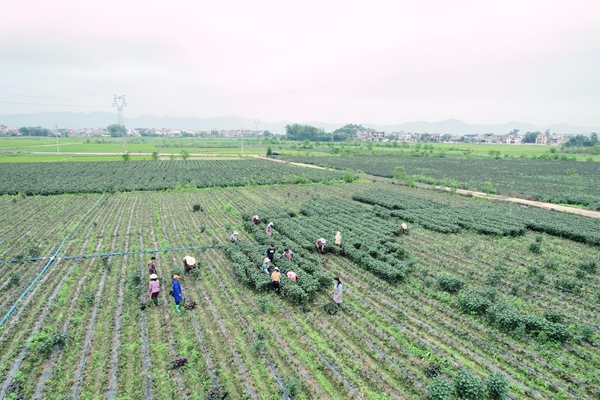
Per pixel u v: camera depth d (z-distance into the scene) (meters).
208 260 27.53
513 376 14.90
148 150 152.75
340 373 14.98
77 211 43.38
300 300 20.95
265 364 15.46
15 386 13.73
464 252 30.72
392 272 23.58
